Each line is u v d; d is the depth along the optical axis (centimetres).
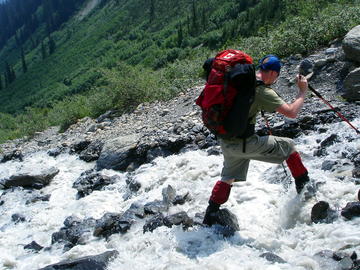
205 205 579
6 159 1335
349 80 794
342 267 367
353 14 1106
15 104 18925
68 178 933
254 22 10788
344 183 514
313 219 464
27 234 678
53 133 1650
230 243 453
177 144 851
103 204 706
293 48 1140
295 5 1708
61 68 19838
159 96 1402
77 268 441
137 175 757
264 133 782
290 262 398
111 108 1533
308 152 650
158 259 449
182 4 17975
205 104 429
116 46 18388
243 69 414
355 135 643
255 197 552
